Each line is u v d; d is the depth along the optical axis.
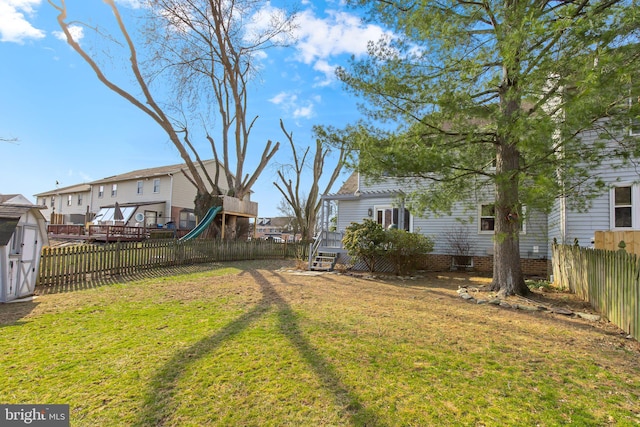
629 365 3.67
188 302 6.55
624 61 4.64
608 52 4.75
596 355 3.96
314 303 6.57
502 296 7.34
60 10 12.27
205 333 4.56
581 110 4.83
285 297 7.14
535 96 6.56
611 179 9.23
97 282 9.05
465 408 2.76
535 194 5.64
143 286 8.45
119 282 9.09
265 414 2.64
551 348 4.19
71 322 5.09
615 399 2.93
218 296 7.18
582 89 4.95
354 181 17.59
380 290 8.38
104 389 3.00
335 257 13.59
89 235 22.36
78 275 9.13
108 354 3.79
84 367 3.44
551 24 5.03
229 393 2.95
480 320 5.51
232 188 21.64
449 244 13.33
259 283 9.11
